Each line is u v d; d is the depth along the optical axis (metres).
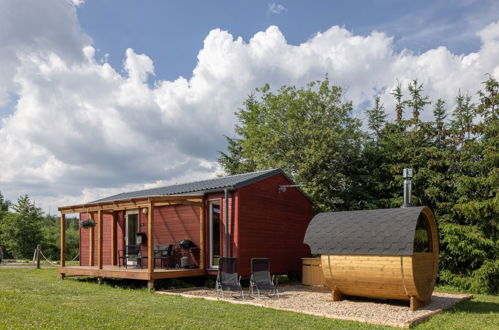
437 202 16.67
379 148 19.66
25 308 8.09
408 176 11.70
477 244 14.76
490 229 15.09
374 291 9.97
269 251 14.83
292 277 16.16
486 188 15.22
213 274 13.70
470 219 15.66
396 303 10.34
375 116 21.09
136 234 16.28
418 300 9.79
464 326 7.87
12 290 11.14
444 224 15.96
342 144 20.78
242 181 13.91
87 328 6.55
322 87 24.11
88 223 15.52
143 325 6.96
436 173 16.88
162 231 15.66
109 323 7.01
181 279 14.74
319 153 19.95
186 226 14.88
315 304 10.05
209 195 14.34
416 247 10.11
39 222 36.59
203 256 13.94
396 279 9.36
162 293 11.50
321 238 10.67
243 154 27.64
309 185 20.17
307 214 17.38
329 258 10.48
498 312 9.63
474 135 16.97
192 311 8.57
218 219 14.16
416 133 17.78
